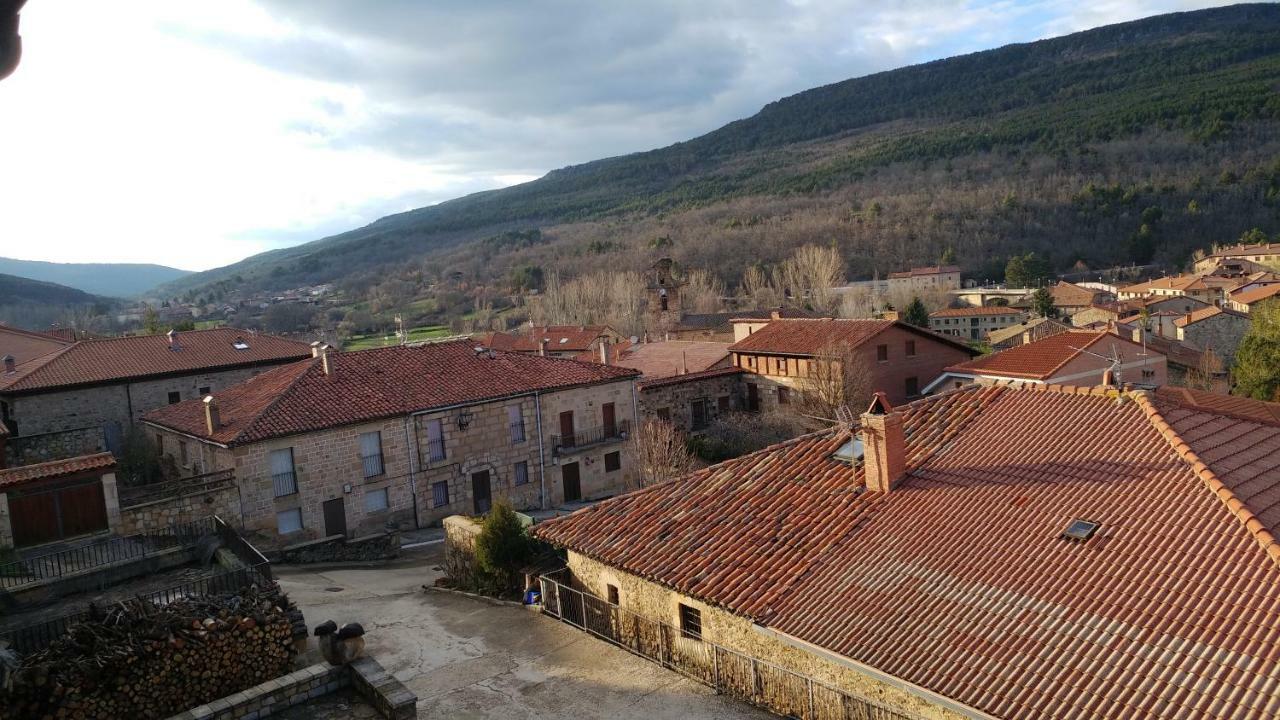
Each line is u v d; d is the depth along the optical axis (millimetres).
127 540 21406
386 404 30703
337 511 29109
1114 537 13234
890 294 109438
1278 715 9273
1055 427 17141
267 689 11516
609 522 18609
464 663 16453
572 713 14125
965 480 16188
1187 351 55406
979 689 11047
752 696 14336
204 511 25938
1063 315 98875
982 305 110375
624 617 17094
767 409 50094
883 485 16594
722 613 15023
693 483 19297
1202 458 14453
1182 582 11836
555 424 35531
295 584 23016
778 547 15789
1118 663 10773
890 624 12805
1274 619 10641
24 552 20359
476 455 32906
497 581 20938
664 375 53781
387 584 23359
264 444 27406
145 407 40188
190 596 14984
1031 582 12805
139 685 12016
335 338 109125
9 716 11094
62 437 34281
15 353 46469
